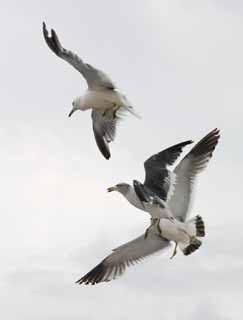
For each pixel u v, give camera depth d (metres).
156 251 20.86
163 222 19.39
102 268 21.31
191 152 20.23
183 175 20.23
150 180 20.41
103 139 23.17
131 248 20.98
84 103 22.09
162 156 20.97
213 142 20.39
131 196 20.38
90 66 21.44
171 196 20.12
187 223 19.31
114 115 22.25
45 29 21.30
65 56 21.39
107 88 21.95
